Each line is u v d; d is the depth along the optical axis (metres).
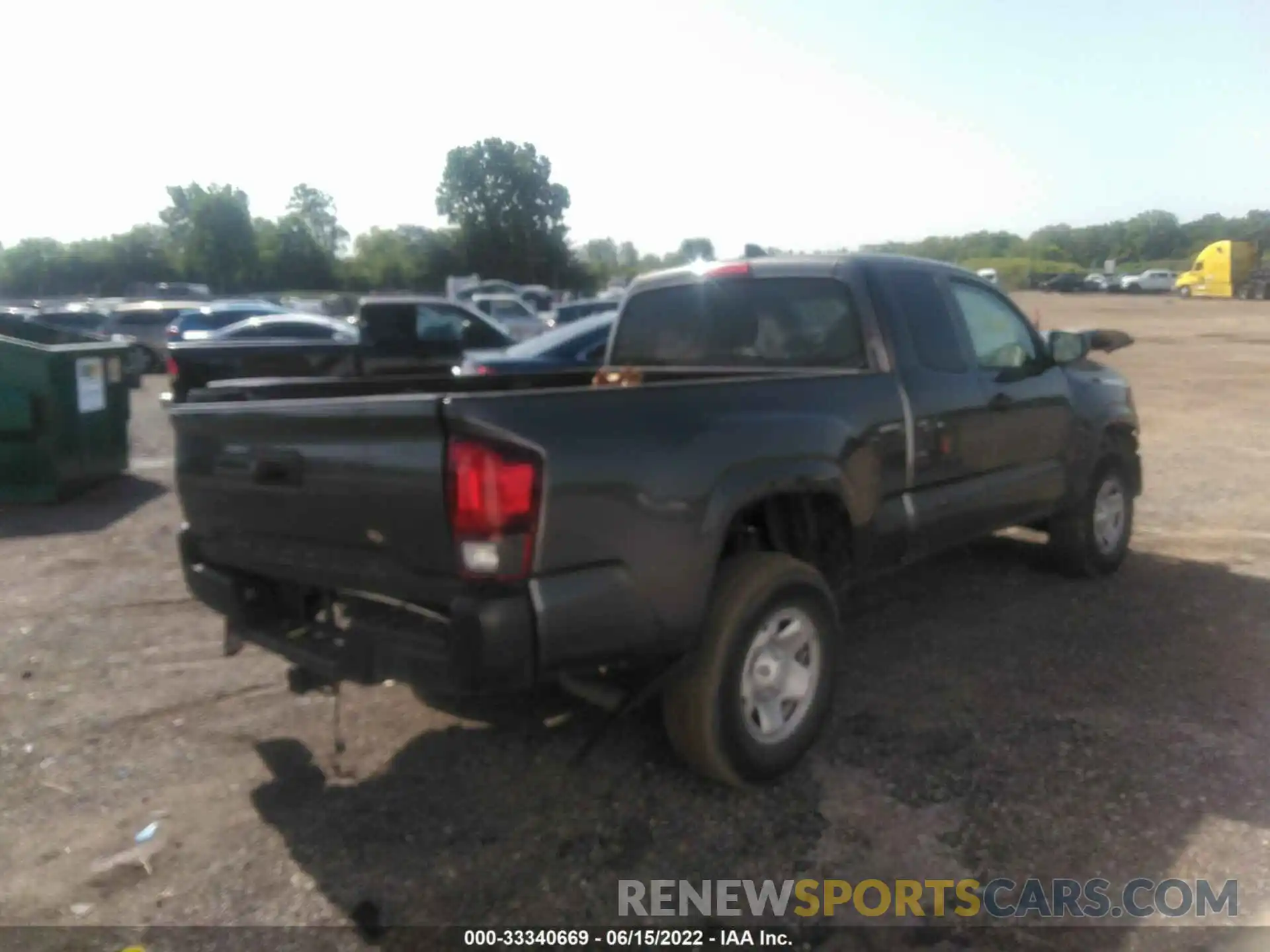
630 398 3.84
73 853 3.87
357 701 5.13
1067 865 3.68
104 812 4.15
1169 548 7.78
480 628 3.43
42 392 9.88
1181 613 6.23
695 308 5.91
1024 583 6.82
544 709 4.96
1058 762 4.38
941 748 4.52
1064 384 6.42
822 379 4.70
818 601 4.33
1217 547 7.78
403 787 4.29
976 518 5.65
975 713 4.86
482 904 3.54
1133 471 7.17
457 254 78.69
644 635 3.79
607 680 4.04
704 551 3.92
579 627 3.61
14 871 3.76
